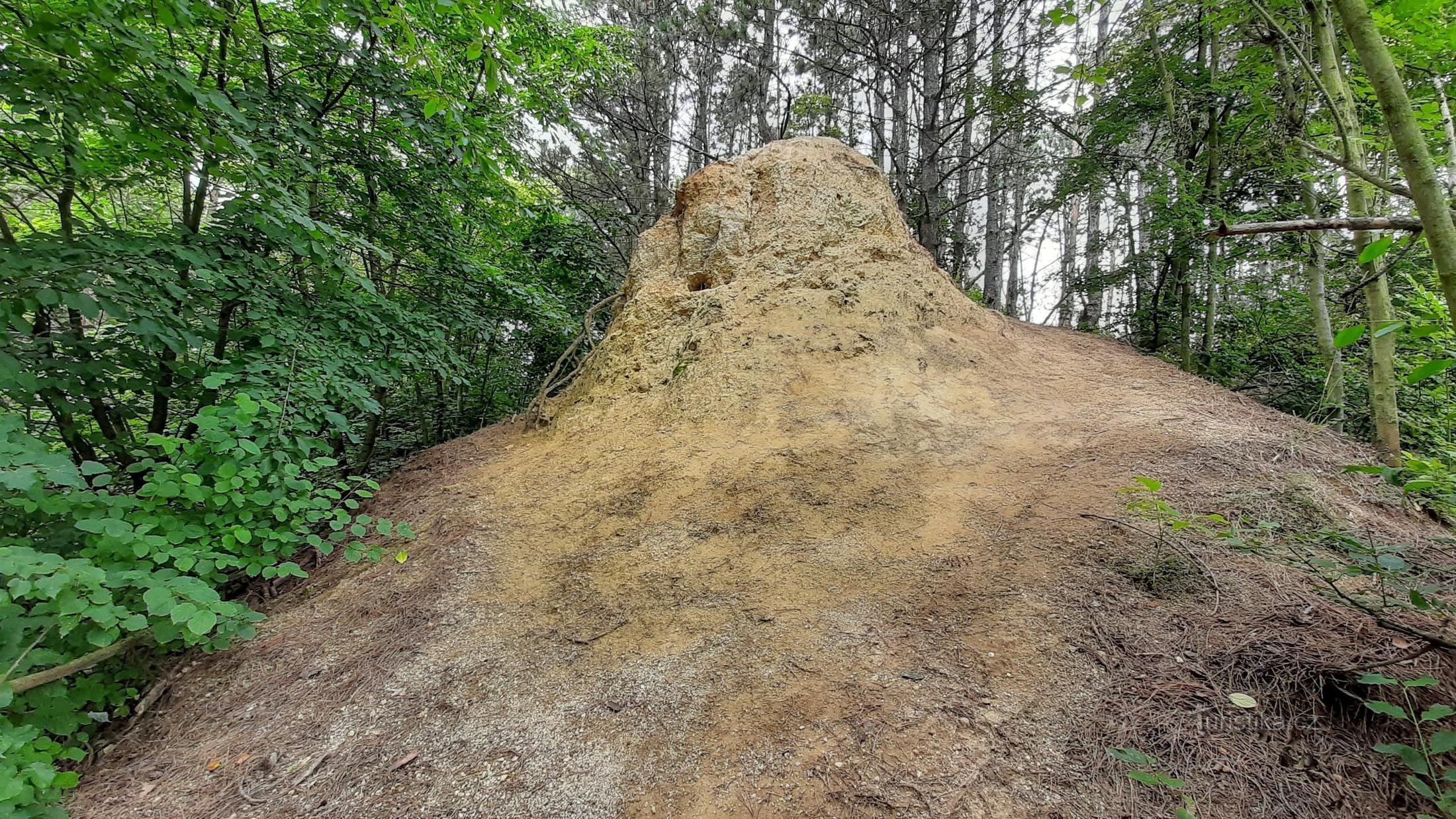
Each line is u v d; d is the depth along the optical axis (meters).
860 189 5.61
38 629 2.38
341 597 3.20
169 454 2.83
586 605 2.77
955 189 14.76
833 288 4.91
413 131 4.98
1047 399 4.34
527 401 9.84
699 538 3.10
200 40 4.27
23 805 1.84
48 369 3.35
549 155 11.92
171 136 3.51
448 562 3.27
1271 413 4.10
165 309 3.46
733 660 2.29
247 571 2.77
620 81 11.52
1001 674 2.04
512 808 1.83
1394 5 1.89
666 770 1.89
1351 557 2.00
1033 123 8.41
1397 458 3.18
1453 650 1.64
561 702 2.23
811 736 1.92
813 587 2.63
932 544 2.80
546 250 9.21
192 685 2.61
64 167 3.68
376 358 4.53
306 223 3.59
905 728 1.89
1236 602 2.16
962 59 9.70
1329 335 5.19
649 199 12.84
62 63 3.17
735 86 13.38
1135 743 1.73
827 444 3.66
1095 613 2.23
